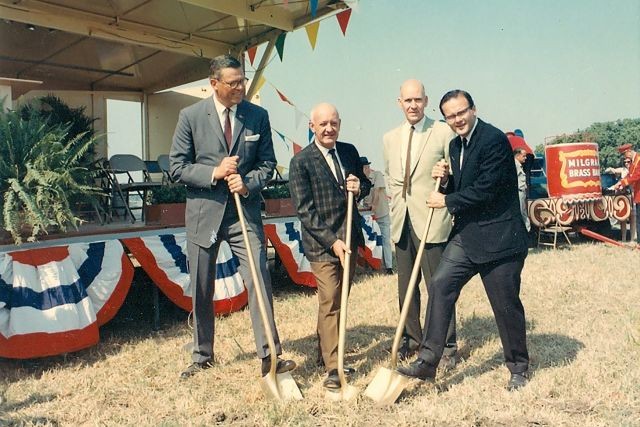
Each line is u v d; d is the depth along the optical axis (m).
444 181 3.72
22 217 4.50
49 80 11.07
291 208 7.27
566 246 10.26
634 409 3.17
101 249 4.91
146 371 4.02
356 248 3.85
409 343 4.21
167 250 5.48
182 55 10.12
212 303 4.02
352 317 5.44
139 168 7.79
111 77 11.19
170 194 5.86
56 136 4.66
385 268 8.23
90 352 4.57
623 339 4.42
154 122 11.98
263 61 9.30
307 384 3.68
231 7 7.65
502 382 3.62
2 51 9.58
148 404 3.44
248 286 3.76
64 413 3.32
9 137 4.47
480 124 3.48
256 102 10.60
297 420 3.13
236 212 3.86
